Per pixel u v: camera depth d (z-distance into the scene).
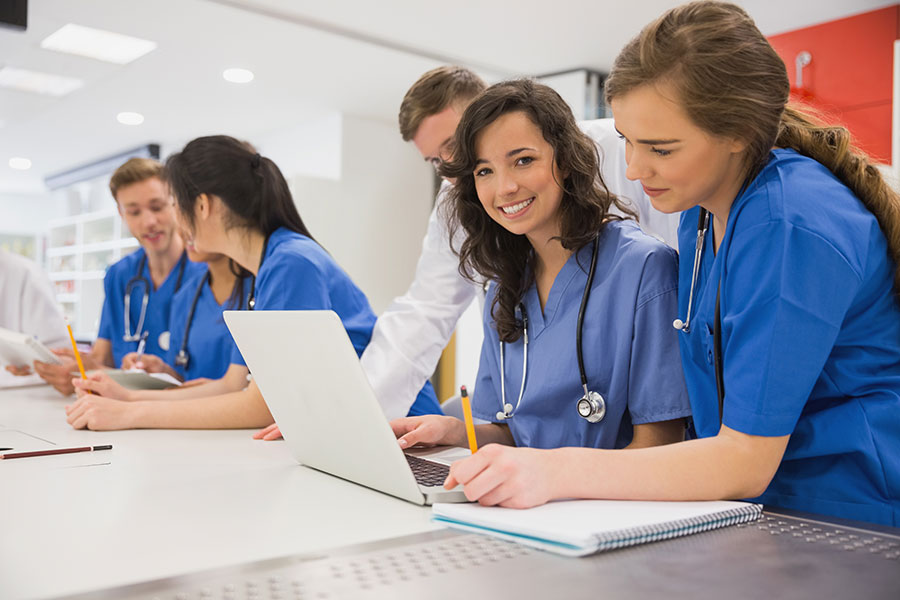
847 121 3.12
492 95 1.04
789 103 0.97
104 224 6.64
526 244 1.18
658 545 0.65
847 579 0.56
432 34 3.36
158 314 2.34
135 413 1.35
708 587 0.54
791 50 3.28
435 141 1.70
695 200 0.83
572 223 1.09
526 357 1.14
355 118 4.73
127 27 3.28
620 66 0.81
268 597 0.53
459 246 1.55
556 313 1.12
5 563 0.61
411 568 0.59
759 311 0.77
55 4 3.02
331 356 0.79
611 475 0.74
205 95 4.34
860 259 0.78
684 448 0.77
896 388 0.85
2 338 1.95
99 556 0.63
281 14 3.15
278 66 3.80
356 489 0.88
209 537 0.68
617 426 1.06
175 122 4.99
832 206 0.79
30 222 8.16
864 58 3.07
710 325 0.90
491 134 1.05
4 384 2.20
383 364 1.55
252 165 1.56
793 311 0.75
